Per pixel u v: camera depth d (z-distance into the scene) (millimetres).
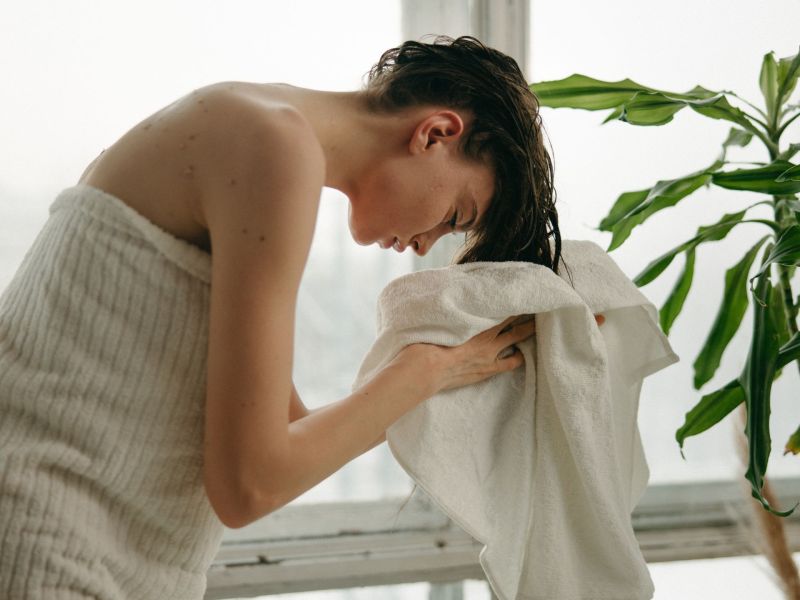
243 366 653
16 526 673
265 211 654
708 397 1144
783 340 1231
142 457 718
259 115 675
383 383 789
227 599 1389
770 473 1651
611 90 1197
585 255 983
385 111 826
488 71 854
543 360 915
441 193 829
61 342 704
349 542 1474
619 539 930
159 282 703
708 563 1603
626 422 991
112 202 707
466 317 841
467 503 890
